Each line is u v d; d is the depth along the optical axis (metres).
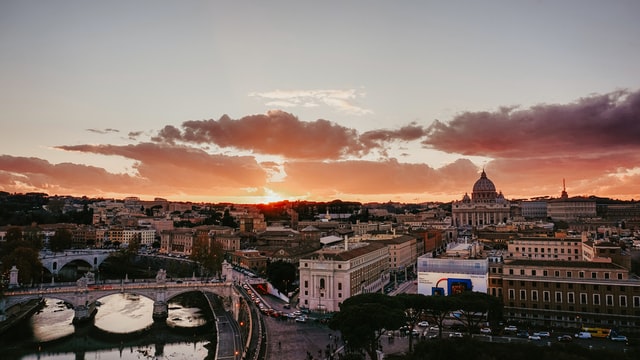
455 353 112.50
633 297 167.00
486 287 184.50
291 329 174.12
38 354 177.88
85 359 172.50
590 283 172.00
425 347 117.38
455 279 188.62
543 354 108.31
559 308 175.50
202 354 177.50
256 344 155.12
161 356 175.25
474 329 162.38
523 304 180.12
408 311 157.00
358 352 139.75
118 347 186.00
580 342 148.50
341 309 145.38
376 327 124.62
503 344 115.88
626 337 152.50
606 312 169.75
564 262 184.38
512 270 182.62
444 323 175.62
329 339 160.75
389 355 136.38
